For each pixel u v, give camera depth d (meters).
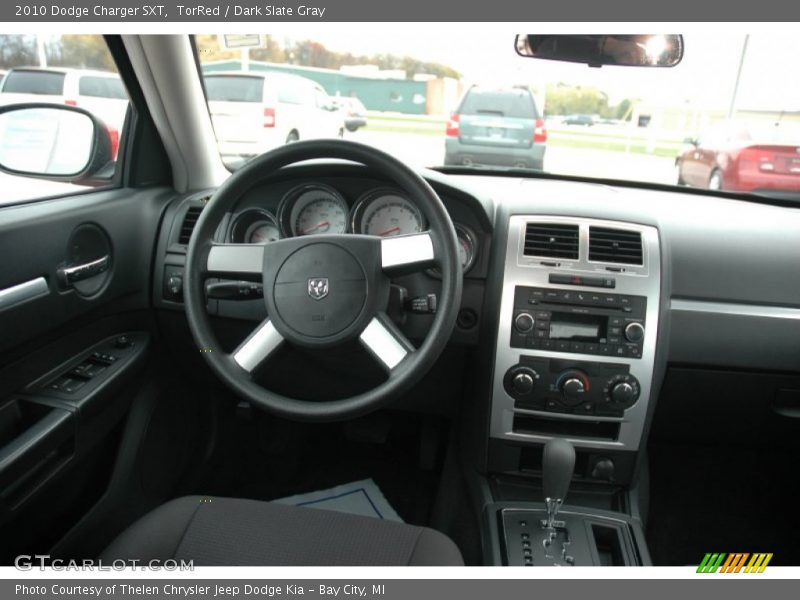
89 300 1.34
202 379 1.75
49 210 1.23
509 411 1.40
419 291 1.42
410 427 1.97
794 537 1.69
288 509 1.05
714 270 1.50
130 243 1.50
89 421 1.28
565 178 1.90
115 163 1.56
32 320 1.17
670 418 1.63
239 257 1.13
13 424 1.18
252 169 1.11
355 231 1.38
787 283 1.48
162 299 1.56
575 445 1.40
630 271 1.34
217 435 1.87
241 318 1.52
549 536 1.27
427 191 1.06
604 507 1.43
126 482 1.46
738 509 1.78
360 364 1.51
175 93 1.52
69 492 1.28
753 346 1.48
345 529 1.01
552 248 1.37
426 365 1.04
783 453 1.88
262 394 1.09
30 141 1.31
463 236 1.42
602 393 1.36
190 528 1.00
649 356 1.33
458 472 1.67
